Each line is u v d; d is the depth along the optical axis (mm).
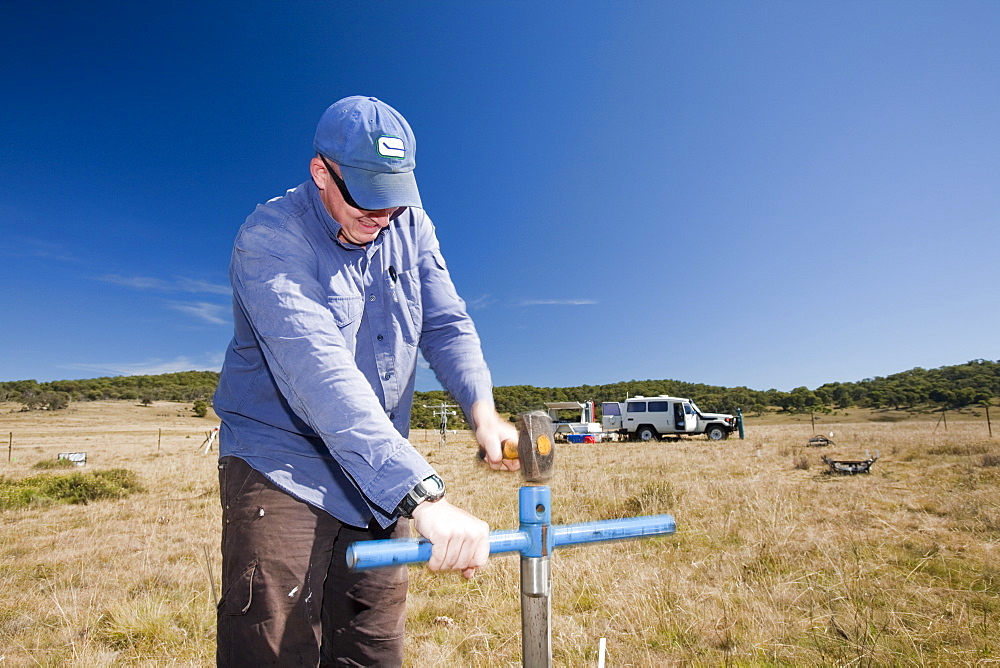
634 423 28125
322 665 1831
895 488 8016
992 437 16766
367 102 1457
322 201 1546
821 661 3123
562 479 10711
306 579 1514
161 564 5527
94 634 3893
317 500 1527
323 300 1469
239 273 1454
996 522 5539
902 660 3092
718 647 3375
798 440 21000
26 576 5281
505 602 4211
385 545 953
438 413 37562
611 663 3221
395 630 1821
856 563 4539
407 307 1782
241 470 1562
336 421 1187
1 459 22047
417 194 1492
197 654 3602
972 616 3582
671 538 5590
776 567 4555
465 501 8188
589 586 4398
